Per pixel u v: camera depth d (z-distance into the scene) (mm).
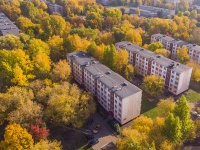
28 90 109625
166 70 131750
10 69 117125
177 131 82562
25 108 94000
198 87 142125
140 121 92188
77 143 98000
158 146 80688
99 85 116562
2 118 97250
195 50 164125
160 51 157875
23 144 81625
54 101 99375
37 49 138125
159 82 124625
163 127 86562
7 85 117812
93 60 136125
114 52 138125
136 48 158750
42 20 180125
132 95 103125
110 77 117500
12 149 80312
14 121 90375
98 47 146250
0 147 82312
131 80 148750
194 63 147000
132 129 87688
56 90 107000
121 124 107688
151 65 141500
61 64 127812
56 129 103500
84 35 177625
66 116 97688
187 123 90125
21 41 152875
